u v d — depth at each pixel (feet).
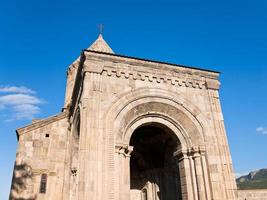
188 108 62.03
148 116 59.72
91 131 50.49
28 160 67.15
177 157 61.41
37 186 65.46
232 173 57.72
